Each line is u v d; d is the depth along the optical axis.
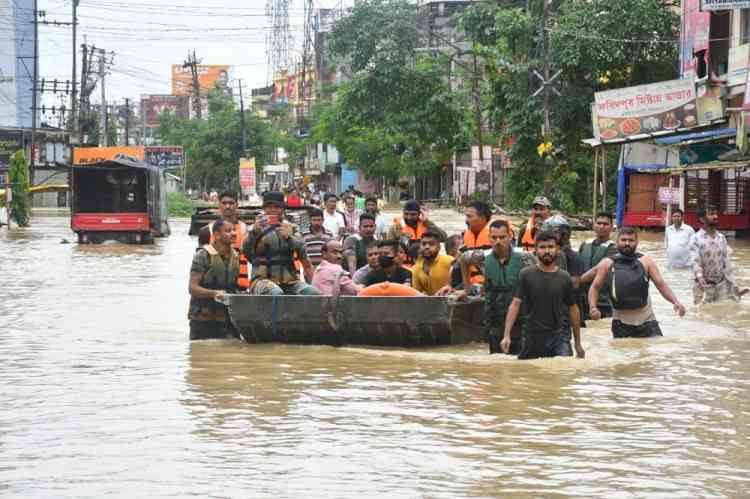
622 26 47.50
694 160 36.94
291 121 113.88
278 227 13.94
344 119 63.25
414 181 85.44
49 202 86.69
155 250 34.22
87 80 83.44
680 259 24.25
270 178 120.31
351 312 13.12
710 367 11.70
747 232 36.59
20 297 19.47
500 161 66.88
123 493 6.94
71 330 14.98
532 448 8.11
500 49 51.09
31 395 10.16
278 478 7.28
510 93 50.59
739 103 36.19
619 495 6.91
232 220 14.70
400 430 8.70
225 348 13.29
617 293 13.63
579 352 12.16
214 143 99.38
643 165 40.41
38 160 84.88
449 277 13.88
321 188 61.25
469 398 10.03
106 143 88.06
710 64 37.34
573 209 48.91
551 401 9.88
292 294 13.88
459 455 7.91
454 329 13.25
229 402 9.84
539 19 49.66
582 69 48.38
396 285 13.52
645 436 8.50
